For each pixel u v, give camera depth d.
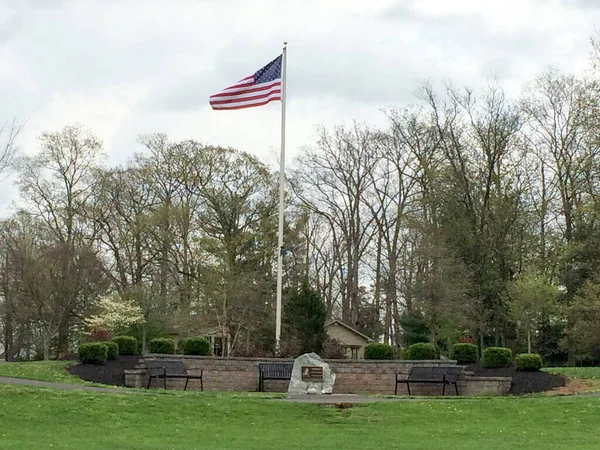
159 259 41.88
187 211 41.28
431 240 38.19
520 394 22.31
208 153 42.06
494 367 24.95
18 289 40.38
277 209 41.97
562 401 18.05
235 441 13.26
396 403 17.77
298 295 29.75
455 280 37.53
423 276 38.50
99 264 41.19
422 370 23.48
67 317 41.12
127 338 26.19
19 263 40.06
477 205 40.47
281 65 26.47
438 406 17.45
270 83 26.28
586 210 35.16
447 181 40.00
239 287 36.38
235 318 36.81
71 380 20.89
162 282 41.47
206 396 18.27
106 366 23.75
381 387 24.41
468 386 23.52
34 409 15.40
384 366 24.55
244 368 24.23
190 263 40.50
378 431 14.69
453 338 37.56
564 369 24.97
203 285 37.12
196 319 37.66
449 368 23.33
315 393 21.39
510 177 40.47
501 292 37.97
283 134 26.53
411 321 38.25
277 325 26.05
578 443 13.48
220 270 36.66
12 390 16.88
